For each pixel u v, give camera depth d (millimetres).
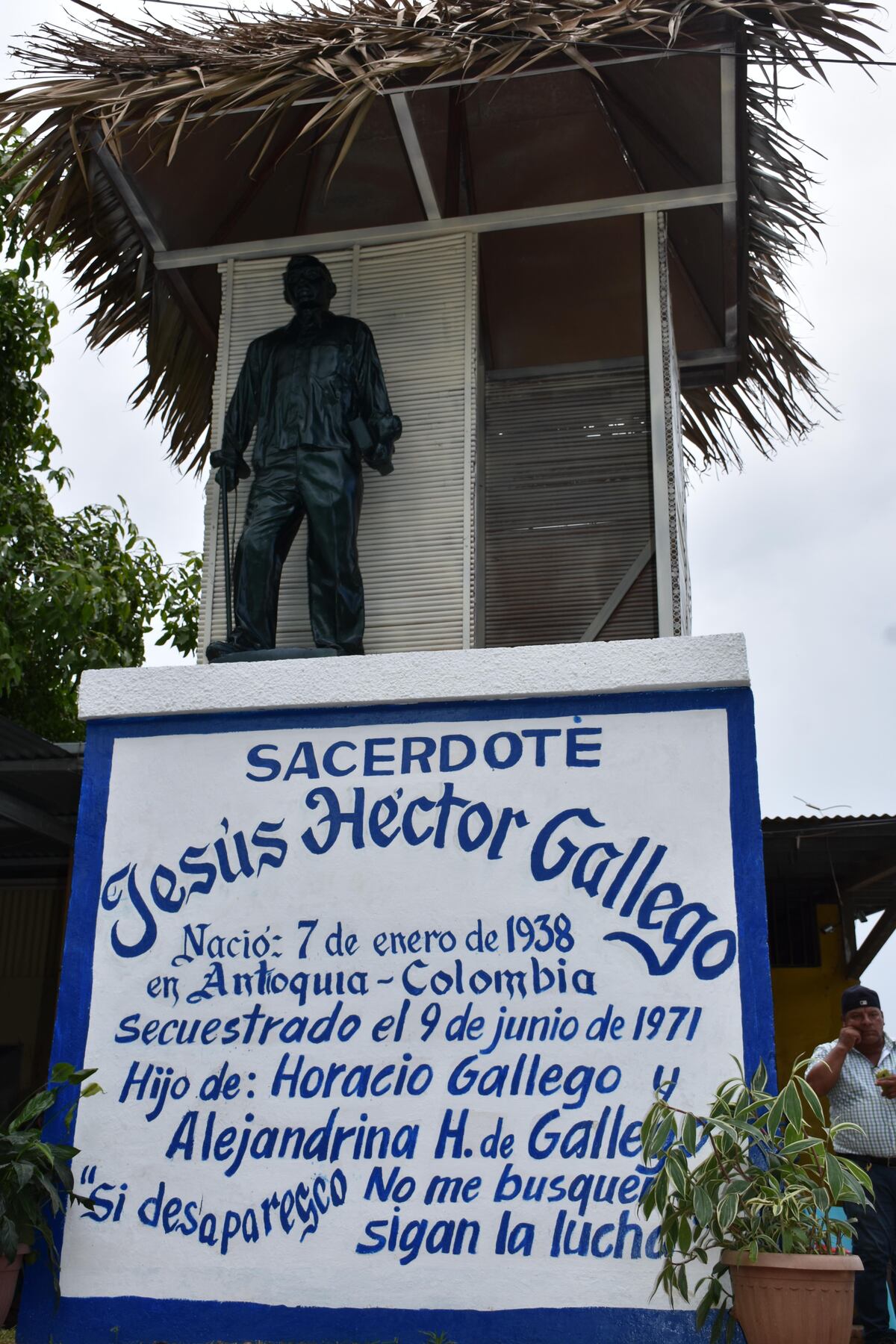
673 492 7000
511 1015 5395
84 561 11656
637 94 7445
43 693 11508
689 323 8758
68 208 7430
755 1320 4422
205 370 8656
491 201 8375
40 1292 5320
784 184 7672
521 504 7977
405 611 6922
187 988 5680
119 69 6750
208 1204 5363
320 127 7699
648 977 5344
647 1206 4652
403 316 7391
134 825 5941
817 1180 4691
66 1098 5594
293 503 6773
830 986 10516
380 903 5633
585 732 5695
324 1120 5391
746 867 5402
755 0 6117
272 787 5883
